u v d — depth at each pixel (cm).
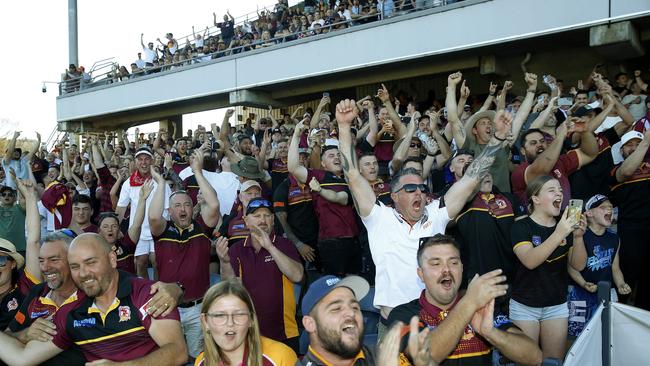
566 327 423
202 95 1989
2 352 362
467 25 1359
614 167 603
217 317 289
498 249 441
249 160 672
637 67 1336
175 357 336
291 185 636
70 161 1345
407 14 1466
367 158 582
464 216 453
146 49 2320
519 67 1466
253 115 2045
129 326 343
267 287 472
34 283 459
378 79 1639
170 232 527
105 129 2483
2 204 751
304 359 291
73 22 2483
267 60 1798
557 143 502
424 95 1688
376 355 296
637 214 567
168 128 2498
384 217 405
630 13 1123
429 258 317
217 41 2214
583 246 469
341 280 308
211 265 632
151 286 353
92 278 337
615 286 534
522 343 296
